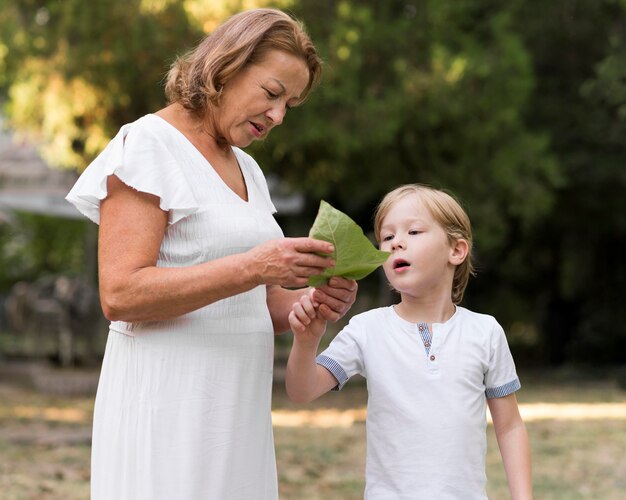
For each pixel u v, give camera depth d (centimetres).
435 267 321
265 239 290
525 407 1176
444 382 311
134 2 1059
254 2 1080
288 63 280
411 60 1205
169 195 274
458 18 1291
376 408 316
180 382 278
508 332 2477
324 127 1102
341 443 855
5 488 628
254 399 290
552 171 1333
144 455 277
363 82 1198
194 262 281
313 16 1145
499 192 1310
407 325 321
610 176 1633
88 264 1566
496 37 1281
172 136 283
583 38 1647
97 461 287
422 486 304
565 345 1986
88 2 1045
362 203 1526
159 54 1055
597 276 1969
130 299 265
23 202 1356
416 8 1251
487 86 1211
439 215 322
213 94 280
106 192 273
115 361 286
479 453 312
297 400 314
